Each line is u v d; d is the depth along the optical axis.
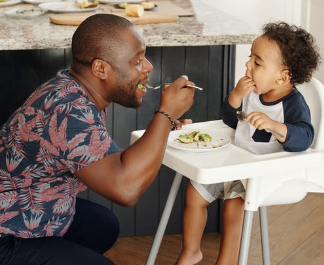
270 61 1.93
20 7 3.05
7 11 2.90
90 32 1.66
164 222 2.00
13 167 1.69
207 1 4.88
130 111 2.70
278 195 1.90
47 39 2.34
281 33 1.91
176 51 2.63
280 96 2.00
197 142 1.90
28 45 2.33
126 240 2.81
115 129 2.71
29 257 1.70
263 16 4.78
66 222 1.77
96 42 1.66
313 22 4.24
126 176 1.60
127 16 2.71
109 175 1.60
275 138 1.99
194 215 2.04
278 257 2.65
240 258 1.80
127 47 1.67
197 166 1.71
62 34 2.44
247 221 1.79
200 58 2.65
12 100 2.61
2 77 2.57
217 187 2.02
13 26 2.61
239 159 1.77
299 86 2.02
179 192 2.81
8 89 2.59
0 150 1.72
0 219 1.70
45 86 1.72
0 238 1.72
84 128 1.61
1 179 1.71
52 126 1.62
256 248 2.72
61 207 1.75
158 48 2.62
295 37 1.91
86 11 2.89
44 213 1.73
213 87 2.70
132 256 2.69
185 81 1.71
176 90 1.70
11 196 1.70
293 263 2.61
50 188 1.72
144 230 2.84
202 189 2.00
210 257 2.66
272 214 3.04
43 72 2.59
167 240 2.81
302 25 4.36
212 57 2.66
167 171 2.78
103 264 1.71
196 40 2.41
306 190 1.92
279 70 1.93
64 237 2.01
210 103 2.72
